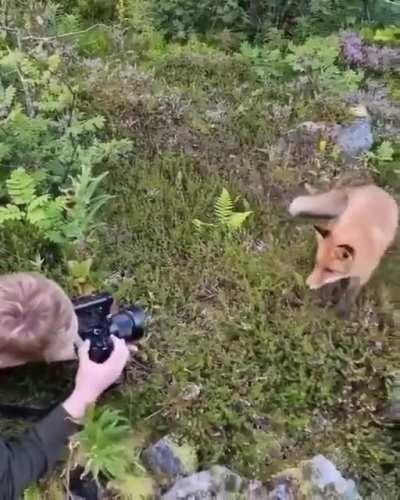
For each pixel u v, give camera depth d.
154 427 1.40
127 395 1.42
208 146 1.91
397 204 1.71
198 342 1.49
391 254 1.61
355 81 2.09
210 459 1.37
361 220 1.58
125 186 1.80
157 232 1.69
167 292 1.57
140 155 1.89
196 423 1.39
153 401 1.42
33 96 1.94
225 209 1.70
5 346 1.26
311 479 1.33
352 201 1.62
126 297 1.55
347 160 1.91
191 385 1.42
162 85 2.07
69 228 1.61
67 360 1.34
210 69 2.15
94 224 1.66
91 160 1.76
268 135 1.93
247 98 2.05
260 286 1.58
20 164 1.76
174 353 1.47
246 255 1.64
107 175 1.80
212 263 1.63
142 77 2.08
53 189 1.73
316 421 1.43
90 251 1.62
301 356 1.47
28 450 1.18
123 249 1.65
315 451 1.40
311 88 2.07
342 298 1.56
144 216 1.72
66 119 1.87
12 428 1.37
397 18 2.36
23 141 1.76
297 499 1.32
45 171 1.71
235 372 1.45
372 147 1.97
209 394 1.42
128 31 2.31
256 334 1.50
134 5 2.35
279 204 1.79
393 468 1.41
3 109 1.85
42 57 2.08
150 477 1.34
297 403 1.44
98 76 2.07
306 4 2.29
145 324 1.48
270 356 1.47
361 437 1.42
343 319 1.54
